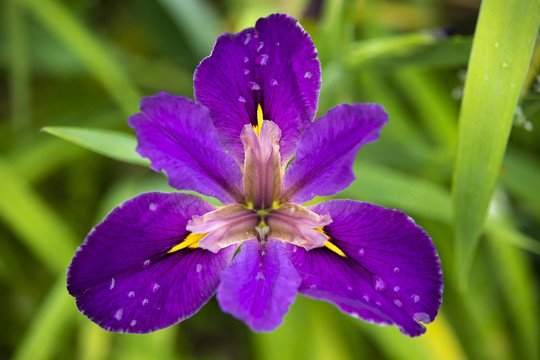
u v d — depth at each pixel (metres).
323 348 0.50
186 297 0.37
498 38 0.39
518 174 0.53
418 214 0.53
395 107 0.56
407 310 0.36
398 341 0.49
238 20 0.55
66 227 0.56
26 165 0.54
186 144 0.37
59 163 0.56
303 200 0.38
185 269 0.37
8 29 0.56
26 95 0.57
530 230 0.57
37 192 0.59
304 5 0.52
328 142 0.37
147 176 0.58
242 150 0.38
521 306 0.52
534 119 0.57
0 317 0.56
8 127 0.59
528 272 0.56
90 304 0.36
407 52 0.46
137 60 0.62
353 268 0.37
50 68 0.59
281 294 0.36
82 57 0.54
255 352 0.53
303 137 0.37
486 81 0.39
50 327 0.48
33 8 0.53
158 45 0.60
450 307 0.54
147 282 0.36
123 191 0.51
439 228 0.54
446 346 0.49
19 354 0.54
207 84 0.37
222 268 0.37
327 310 0.51
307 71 0.37
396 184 0.49
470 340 0.54
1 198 0.50
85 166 0.60
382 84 0.56
